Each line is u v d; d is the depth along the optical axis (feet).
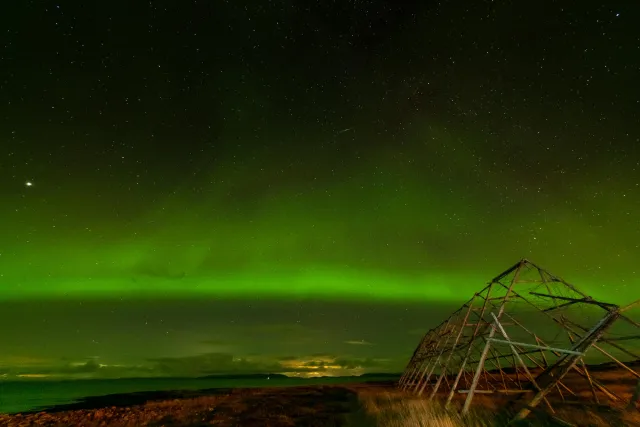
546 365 52.19
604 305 42.37
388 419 51.52
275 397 91.09
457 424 43.14
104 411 74.43
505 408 47.55
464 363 53.26
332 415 65.21
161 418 66.95
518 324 54.03
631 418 40.98
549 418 42.88
